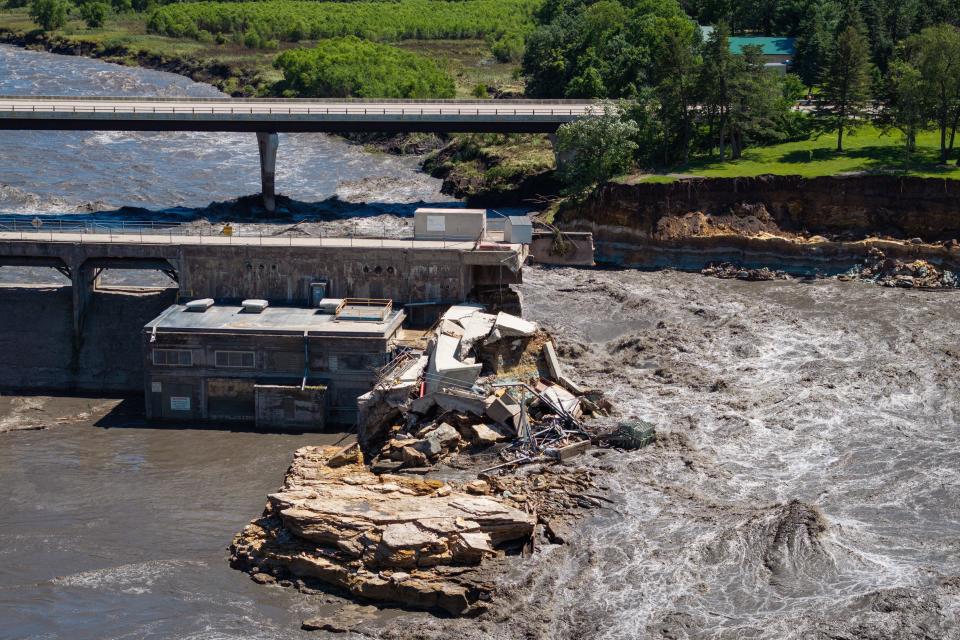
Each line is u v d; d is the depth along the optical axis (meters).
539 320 119.00
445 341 94.81
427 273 104.50
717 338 113.31
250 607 69.69
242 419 96.88
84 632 67.50
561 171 161.38
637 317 121.19
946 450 89.56
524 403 88.56
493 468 83.25
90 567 74.00
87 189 169.00
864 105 160.50
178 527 78.69
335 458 84.62
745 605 69.44
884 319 120.12
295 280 104.94
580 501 79.44
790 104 173.38
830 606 69.12
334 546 73.00
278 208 164.25
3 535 77.62
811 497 81.88
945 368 105.38
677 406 96.62
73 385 103.88
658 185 146.38
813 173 147.25
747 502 80.44
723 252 143.38
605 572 72.06
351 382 95.50
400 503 76.00
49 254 105.44
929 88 151.00
